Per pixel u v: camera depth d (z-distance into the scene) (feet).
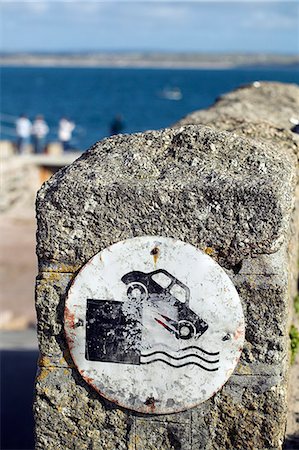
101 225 11.44
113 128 86.89
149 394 11.62
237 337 11.37
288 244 12.99
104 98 299.79
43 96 312.91
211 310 11.35
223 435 11.69
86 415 11.91
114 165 11.80
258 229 11.12
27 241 49.44
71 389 11.88
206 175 11.42
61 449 12.07
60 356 11.85
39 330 11.87
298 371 15.48
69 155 69.41
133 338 11.55
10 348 32.73
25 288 40.24
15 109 232.94
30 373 30.37
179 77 629.51
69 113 216.13
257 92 25.72
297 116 21.65
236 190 11.10
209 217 11.21
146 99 297.12
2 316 36.01
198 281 11.33
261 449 11.66
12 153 72.84
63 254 11.60
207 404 11.63
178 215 11.27
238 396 11.55
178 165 11.69
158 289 11.42
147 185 11.30
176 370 11.53
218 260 11.35
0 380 29.71
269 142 14.35
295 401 14.67
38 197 11.62
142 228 11.39
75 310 11.60
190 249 11.27
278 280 11.24
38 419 12.01
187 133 12.07
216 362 11.44
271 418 11.53
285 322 11.45
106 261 11.45
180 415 11.69
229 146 11.89
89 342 11.64
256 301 11.33
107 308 11.54
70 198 11.43
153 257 11.36
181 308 11.40
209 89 395.55
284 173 11.56
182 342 11.46
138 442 11.84
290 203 11.43
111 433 11.92
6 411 27.40
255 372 11.47
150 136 12.19
